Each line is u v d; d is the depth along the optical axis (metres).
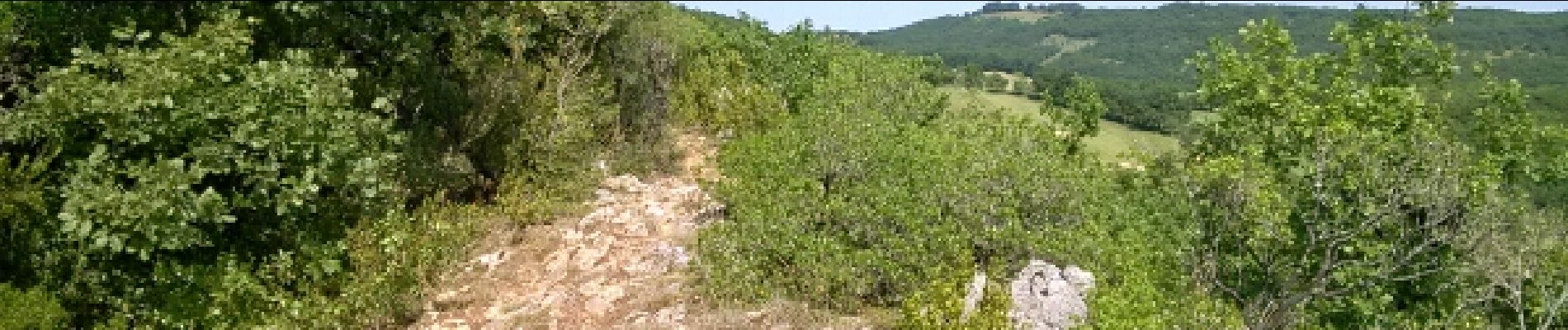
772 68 26.30
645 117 20.27
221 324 10.42
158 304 10.36
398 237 11.90
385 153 12.37
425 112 16.55
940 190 12.24
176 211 9.86
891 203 12.02
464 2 17.50
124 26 12.56
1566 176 15.01
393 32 15.64
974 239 11.53
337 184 11.58
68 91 10.10
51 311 9.19
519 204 15.10
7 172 9.29
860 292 10.76
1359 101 14.38
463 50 17.00
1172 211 13.48
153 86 10.20
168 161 9.85
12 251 9.71
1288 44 15.66
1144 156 15.44
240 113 10.53
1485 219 12.44
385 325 11.45
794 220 11.88
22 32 12.04
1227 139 15.64
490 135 16.80
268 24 14.22
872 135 15.25
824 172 14.07
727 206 14.38
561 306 11.62
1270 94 15.23
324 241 12.15
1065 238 11.22
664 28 23.91
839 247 11.28
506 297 12.30
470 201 16.41
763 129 20.66
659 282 11.81
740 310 10.60
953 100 25.89
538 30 19.67
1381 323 13.07
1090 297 10.02
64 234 9.91
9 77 11.41
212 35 11.28
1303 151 13.59
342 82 12.28
